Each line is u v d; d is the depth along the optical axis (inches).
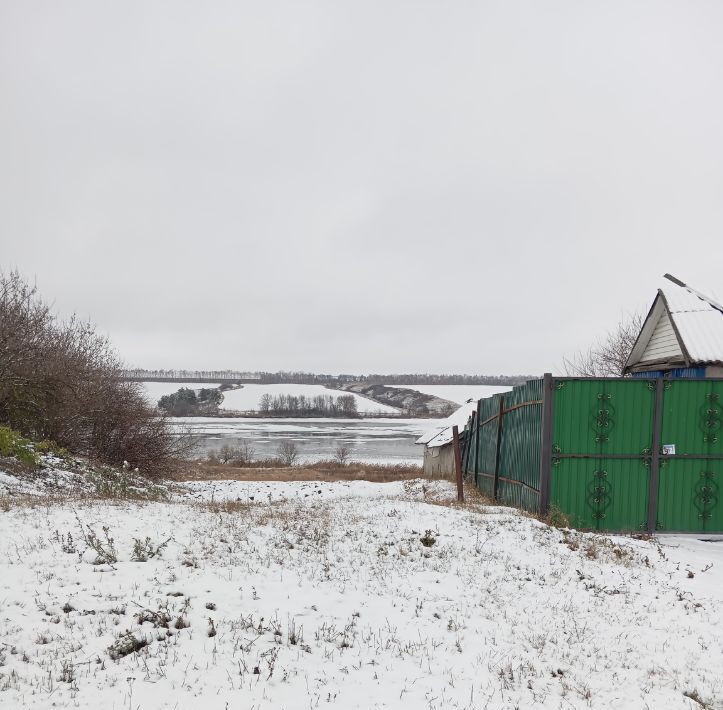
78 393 890.1
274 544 342.3
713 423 471.8
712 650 230.2
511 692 189.9
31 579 260.8
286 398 6875.0
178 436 1190.3
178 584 260.8
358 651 212.5
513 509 515.8
